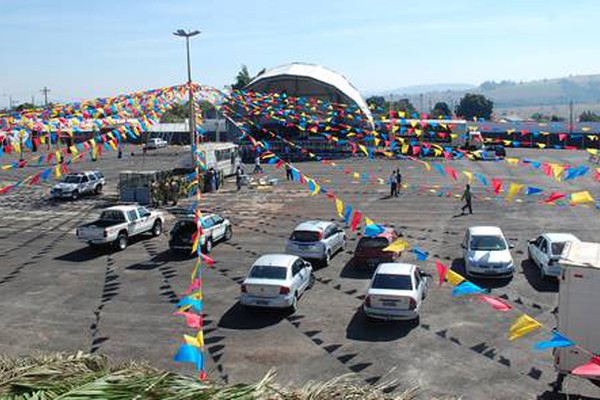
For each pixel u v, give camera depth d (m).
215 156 42.31
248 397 4.93
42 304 17.17
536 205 31.72
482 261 18.48
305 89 66.19
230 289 18.31
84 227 23.20
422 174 46.72
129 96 19.25
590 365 7.56
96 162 60.50
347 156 60.50
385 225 27.14
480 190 37.38
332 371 12.41
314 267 20.59
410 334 14.33
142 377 5.22
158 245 24.73
